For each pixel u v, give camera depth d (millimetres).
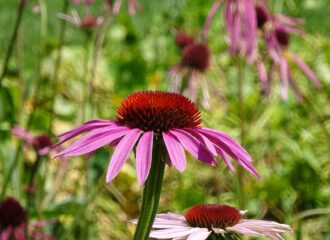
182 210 806
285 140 978
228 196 836
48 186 868
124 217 884
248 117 1021
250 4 700
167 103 500
